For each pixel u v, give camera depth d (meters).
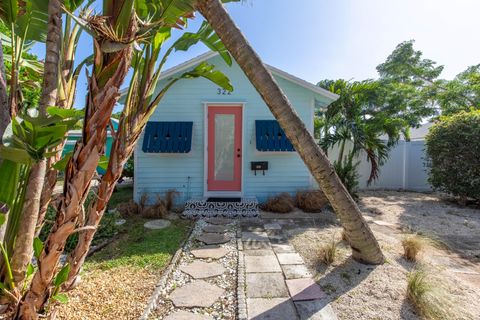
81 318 2.07
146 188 6.30
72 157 1.43
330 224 4.92
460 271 3.19
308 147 2.83
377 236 4.32
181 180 6.36
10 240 1.57
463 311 2.26
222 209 5.60
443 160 7.27
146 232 4.46
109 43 1.27
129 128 1.58
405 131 9.66
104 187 1.58
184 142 6.03
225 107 6.44
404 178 9.52
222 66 6.38
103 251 3.60
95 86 1.37
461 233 4.70
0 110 1.56
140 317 2.11
